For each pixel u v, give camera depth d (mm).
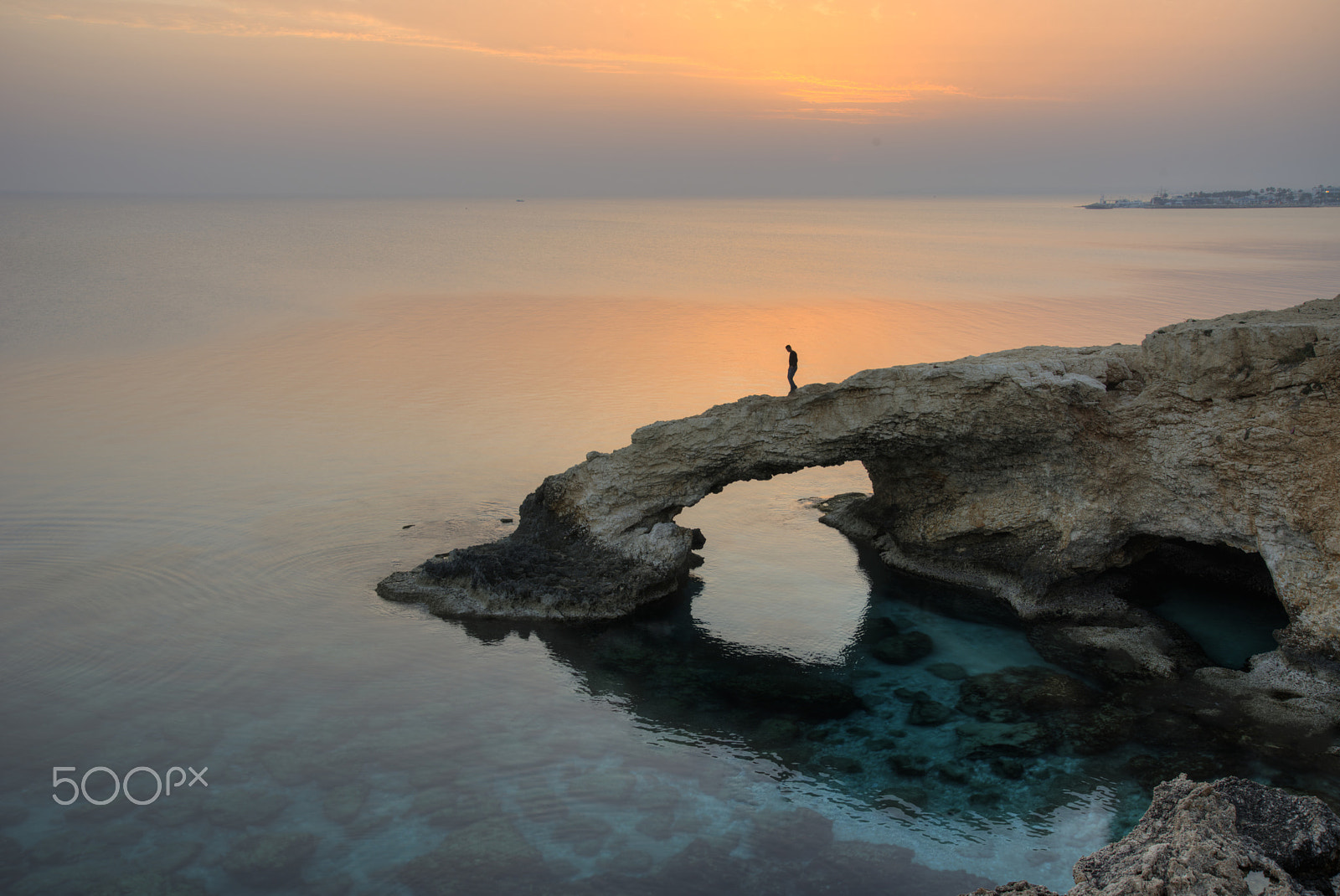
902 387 29641
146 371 64062
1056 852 18969
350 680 26188
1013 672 26688
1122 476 28500
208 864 18625
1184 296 91500
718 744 23312
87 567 33156
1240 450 25547
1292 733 22609
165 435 49062
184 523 37281
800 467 32719
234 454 46031
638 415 53188
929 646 28562
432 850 19125
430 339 76625
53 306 88062
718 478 33344
